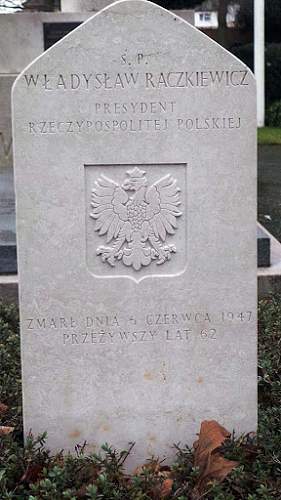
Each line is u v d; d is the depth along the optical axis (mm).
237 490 1656
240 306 1763
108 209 1729
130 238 1740
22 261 1725
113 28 1674
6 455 1717
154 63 1687
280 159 6891
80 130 1696
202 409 1791
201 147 1714
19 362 2127
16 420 1862
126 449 1793
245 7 11695
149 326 1761
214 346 1773
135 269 1747
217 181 1725
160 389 1779
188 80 1694
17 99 1678
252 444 1775
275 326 2309
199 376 1779
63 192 1711
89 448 1788
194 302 1758
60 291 1738
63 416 1774
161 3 8430
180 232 1746
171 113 1702
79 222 1722
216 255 1746
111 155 1709
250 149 1715
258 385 2039
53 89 1681
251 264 1750
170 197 1732
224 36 12141
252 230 1738
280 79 10359
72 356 1758
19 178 1702
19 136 1689
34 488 1627
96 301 1746
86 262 1738
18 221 1711
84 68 1681
